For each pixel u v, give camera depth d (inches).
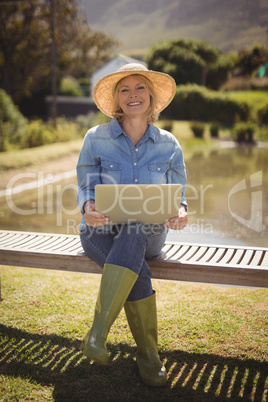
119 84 82.7
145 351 74.9
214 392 71.4
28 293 111.8
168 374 76.9
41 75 1302.9
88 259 86.6
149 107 84.7
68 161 440.8
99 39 1397.6
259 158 483.2
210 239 166.1
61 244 97.5
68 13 1234.6
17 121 555.8
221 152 565.9
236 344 86.2
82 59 1412.4
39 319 97.0
